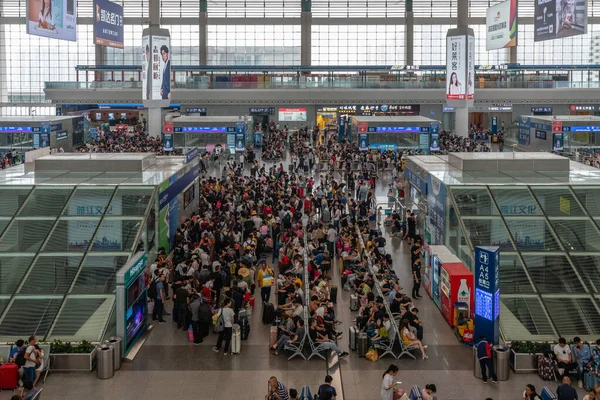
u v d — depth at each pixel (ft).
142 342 59.31
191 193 106.42
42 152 100.17
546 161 87.56
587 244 68.39
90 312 59.57
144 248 71.05
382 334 56.59
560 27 160.86
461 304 61.72
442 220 76.48
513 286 63.72
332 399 44.14
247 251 78.18
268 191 114.83
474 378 52.31
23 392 45.50
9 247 67.51
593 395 43.50
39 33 152.05
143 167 91.09
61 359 53.21
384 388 45.24
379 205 123.03
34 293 61.67
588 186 74.90
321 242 89.66
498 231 69.51
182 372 53.52
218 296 69.00
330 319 59.93
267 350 58.13
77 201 73.72
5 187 74.43
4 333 57.41
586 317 60.08
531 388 43.06
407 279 79.71
